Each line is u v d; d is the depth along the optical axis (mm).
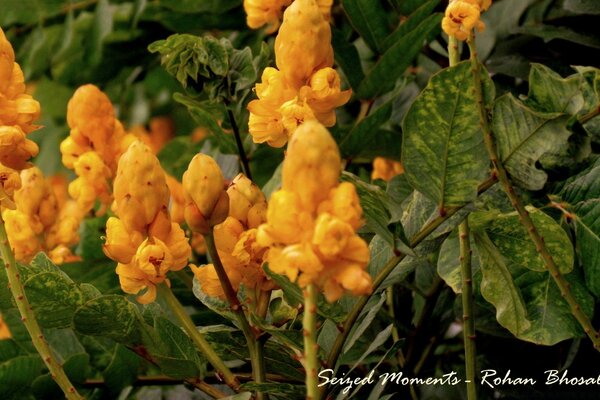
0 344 1317
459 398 1350
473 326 1172
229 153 1440
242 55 1341
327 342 1194
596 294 1210
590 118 1173
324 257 967
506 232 1183
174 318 1323
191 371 1161
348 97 1107
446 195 1128
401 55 1385
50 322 1183
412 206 1166
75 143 1366
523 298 1213
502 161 1138
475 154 1115
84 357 1294
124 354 1291
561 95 1156
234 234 1131
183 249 1113
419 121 1108
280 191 975
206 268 1145
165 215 1108
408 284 1354
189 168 1099
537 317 1204
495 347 1395
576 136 1178
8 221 1371
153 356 1158
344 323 1127
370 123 1375
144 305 1213
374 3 1411
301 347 1112
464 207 1144
